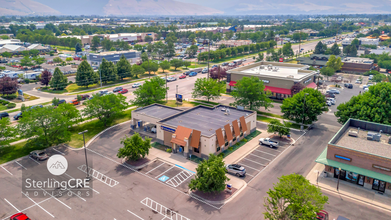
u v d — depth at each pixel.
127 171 52.41
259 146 62.31
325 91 111.81
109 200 43.72
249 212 40.72
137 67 137.00
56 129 60.25
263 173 51.28
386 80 122.81
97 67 155.25
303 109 70.31
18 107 94.31
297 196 33.97
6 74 135.38
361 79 129.12
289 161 55.47
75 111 71.12
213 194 45.00
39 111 59.53
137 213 40.72
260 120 78.88
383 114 60.12
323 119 79.50
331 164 48.16
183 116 68.62
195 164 54.72
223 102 97.31
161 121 63.94
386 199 43.44
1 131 58.62
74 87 121.56
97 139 66.75
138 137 54.94
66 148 62.00
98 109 72.75
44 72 119.44
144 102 83.06
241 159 56.47
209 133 57.72
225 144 60.19
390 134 54.94
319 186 46.97
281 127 63.88
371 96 65.00
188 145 57.22
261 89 80.75
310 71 106.56
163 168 53.47
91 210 41.44
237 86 84.94
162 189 46.69
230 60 192.12
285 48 193.38
